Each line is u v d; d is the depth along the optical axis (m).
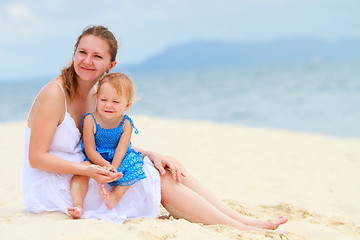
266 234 2.98
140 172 3.04
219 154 7.46
